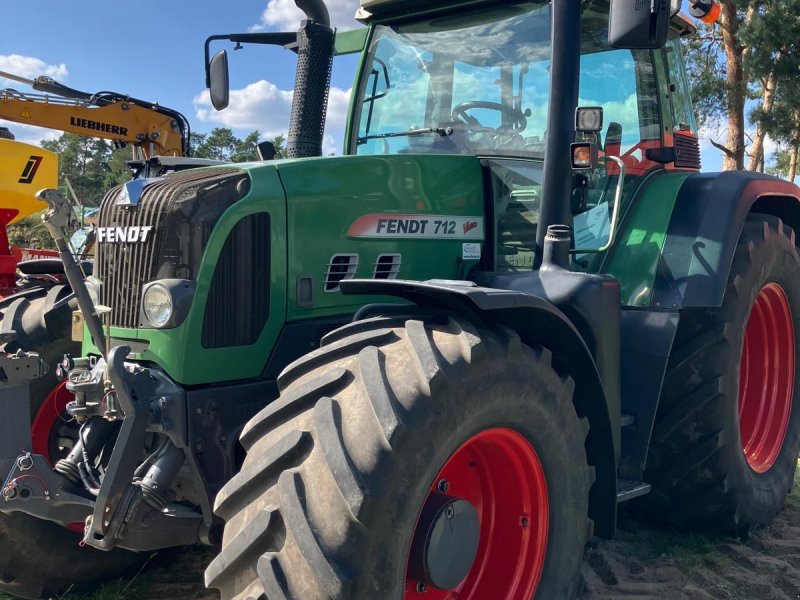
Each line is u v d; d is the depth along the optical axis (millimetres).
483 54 3406
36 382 3189
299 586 1826
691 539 3656
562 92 2891
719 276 3223
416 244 2957
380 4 3584
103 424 2645
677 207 3449
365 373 2076
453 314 2332
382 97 3695
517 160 3195
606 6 3508
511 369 2271
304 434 1999
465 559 2279
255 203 2568
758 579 3238
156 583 3287
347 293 2350
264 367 2629
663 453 3492
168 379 2443
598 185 3365
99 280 2711
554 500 2482
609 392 2781
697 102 14812
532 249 3201
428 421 2006
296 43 3779
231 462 2506
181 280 2461
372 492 1874
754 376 4086
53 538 3055
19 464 2406
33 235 14289
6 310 3312
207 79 3807
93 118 9508
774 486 3840
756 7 13586
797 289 3996
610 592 3100
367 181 2834
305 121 3473
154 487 2346
